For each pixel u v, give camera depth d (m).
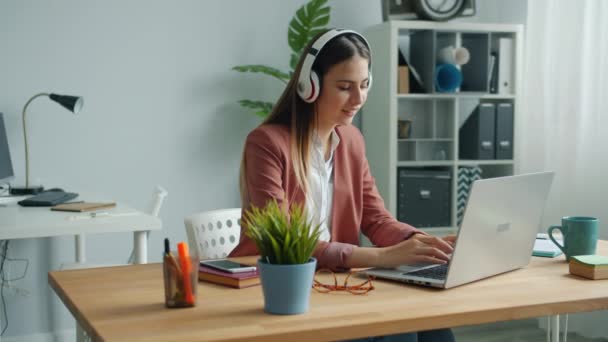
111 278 1.40
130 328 1.05
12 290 3.27
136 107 3.44
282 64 3.67
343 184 1.78
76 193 2.98
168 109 3.49
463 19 3.90
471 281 1.36
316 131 1.71
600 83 3.13
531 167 3.54
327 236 1.75
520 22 3.80
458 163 3.60
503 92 3.64
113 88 3.39
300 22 3.64
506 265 1.45
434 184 3.59
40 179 3.30
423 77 3.57
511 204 1.40
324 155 1.76
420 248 1.47
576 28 3.23
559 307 1.21
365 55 1.62
